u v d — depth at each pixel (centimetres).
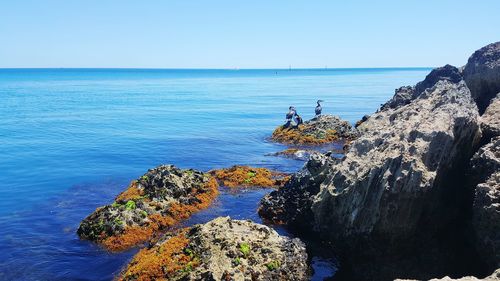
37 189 3034
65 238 2159
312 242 2077
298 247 1823
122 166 3712
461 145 1930
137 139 5072
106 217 2189
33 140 5016
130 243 2062
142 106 9350
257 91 14962
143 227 2172
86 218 2264
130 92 14225
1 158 4025
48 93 13362
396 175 1731
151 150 4397
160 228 2217
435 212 1822
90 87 16962
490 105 2355
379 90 15275
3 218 2455
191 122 6644
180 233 1870
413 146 1812
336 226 1922
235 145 4653
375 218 1745
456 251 1789
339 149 4275
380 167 1780
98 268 1859
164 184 2531
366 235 1784
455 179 1936
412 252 1806
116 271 1833
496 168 1708
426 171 1745
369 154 1966
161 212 2311
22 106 9131
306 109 8600
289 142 4706
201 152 4278
